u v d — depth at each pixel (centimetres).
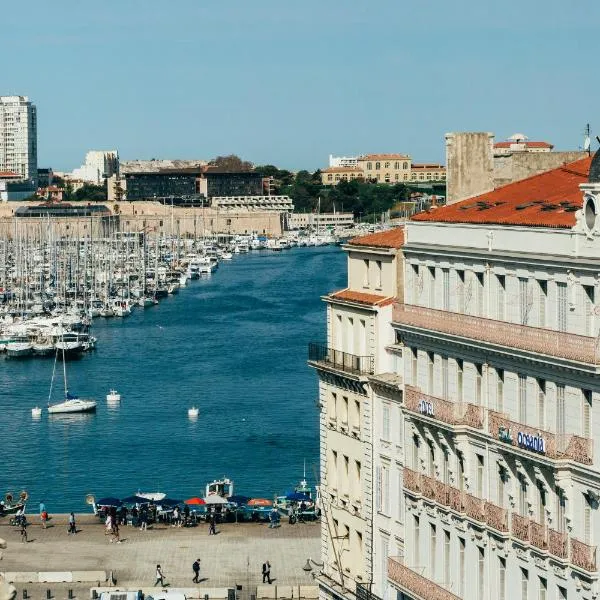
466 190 19262
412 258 17275
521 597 14788
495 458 15212
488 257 15425
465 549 15900
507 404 15062
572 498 13862
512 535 14875
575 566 13762
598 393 13412
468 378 15862
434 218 16988
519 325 14662
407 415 17225
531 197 16800
